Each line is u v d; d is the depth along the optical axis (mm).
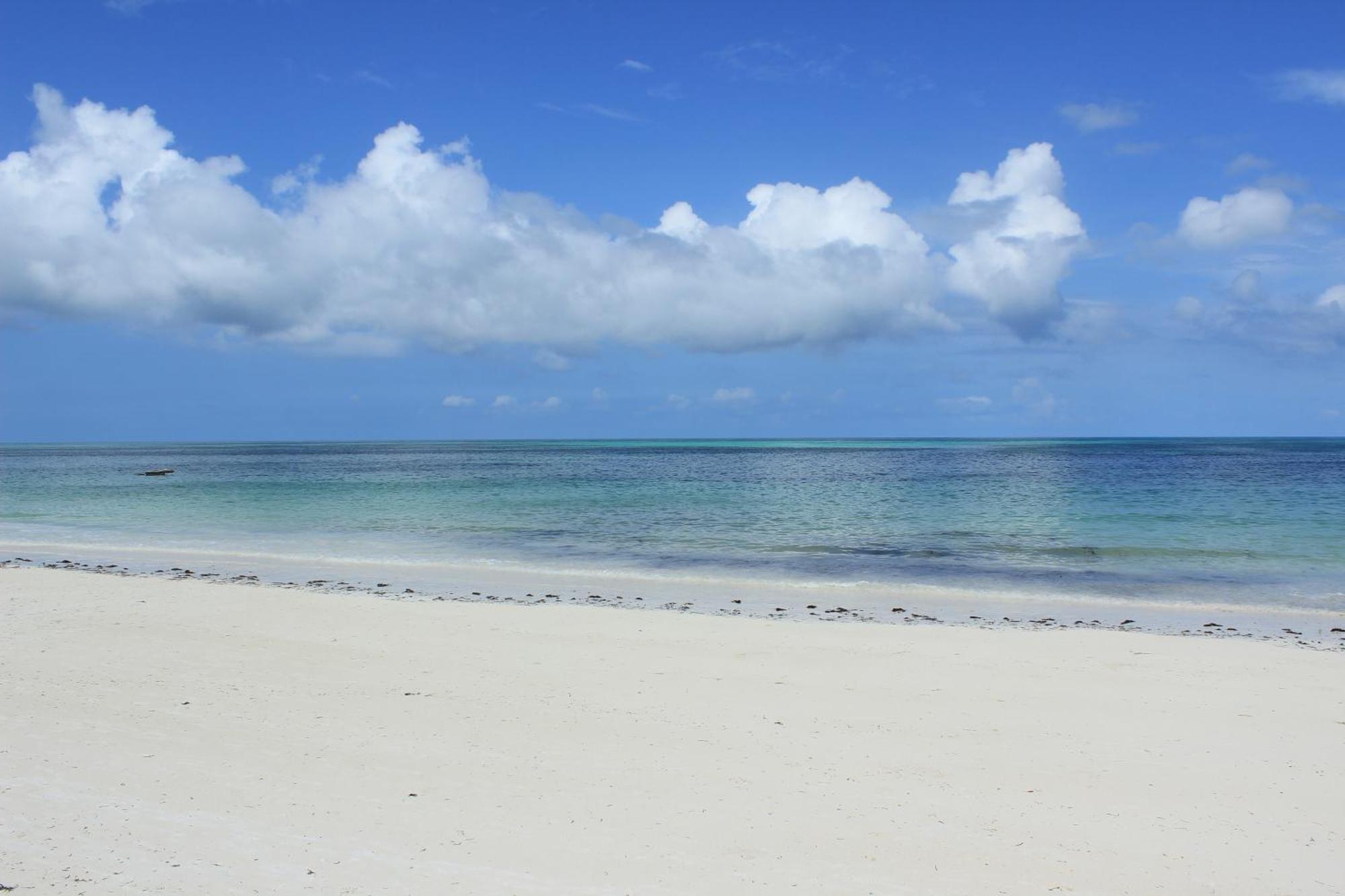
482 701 11609
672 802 8273
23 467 104875
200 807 7770
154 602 18266
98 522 39312
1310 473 77000
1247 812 8305
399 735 10078
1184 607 20344
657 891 6430
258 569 25641
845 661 14133
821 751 9859
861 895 6520
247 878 6398
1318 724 11023
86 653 13664
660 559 27797
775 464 110000
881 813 8125
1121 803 8469
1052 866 7121
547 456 151250
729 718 11055
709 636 15961
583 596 21500
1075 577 24375
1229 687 12719
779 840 7465
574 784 8688
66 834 7098
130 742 9531
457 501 50094
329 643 14898
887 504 46875
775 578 24344
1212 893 6750
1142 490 55812
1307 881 6965
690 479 74375
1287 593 22125
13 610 17078
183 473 88875
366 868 6637
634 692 12219
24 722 10117
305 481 71750
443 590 22141
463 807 7992
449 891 6289
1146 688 12664
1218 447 199000
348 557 28391
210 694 11609
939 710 11508
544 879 6559
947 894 6590
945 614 19516
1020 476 74875
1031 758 9711
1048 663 14109
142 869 6500
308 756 9273
